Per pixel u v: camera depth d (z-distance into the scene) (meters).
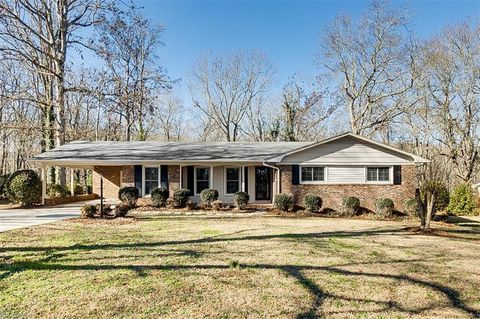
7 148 30.92
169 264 6.51
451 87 26.92
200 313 4.37
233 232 9.98
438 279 5.84
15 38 19.05
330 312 4.45
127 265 6.41
